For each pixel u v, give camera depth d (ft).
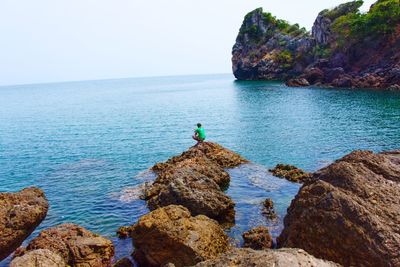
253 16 559.38
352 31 375.04
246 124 181.98
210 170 87.15
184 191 69.05
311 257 31.12
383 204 44.91
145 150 137.39
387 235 40.75
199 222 54.19
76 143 157.28
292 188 82.79
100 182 97.25
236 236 60.95
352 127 155.94
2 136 185.47
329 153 116.57
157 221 51.78
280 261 29.40
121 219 71.10
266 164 107.34
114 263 54.60
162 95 460.14
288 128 163.53
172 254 50.14
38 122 239.30
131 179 98.22
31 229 49.96
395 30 339.77
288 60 481.87
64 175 106.52
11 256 56.59
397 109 196.03
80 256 52.24
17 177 107.14
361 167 51.19
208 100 334.65
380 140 130.11
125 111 283.18
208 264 31.81
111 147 145.38
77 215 74.59
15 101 493.36
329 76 375.45
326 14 436.35
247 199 77.30
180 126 191.31
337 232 43.47
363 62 361.10
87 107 337.93
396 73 299.58
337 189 47.78
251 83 492.13
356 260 41.50
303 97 284.41
